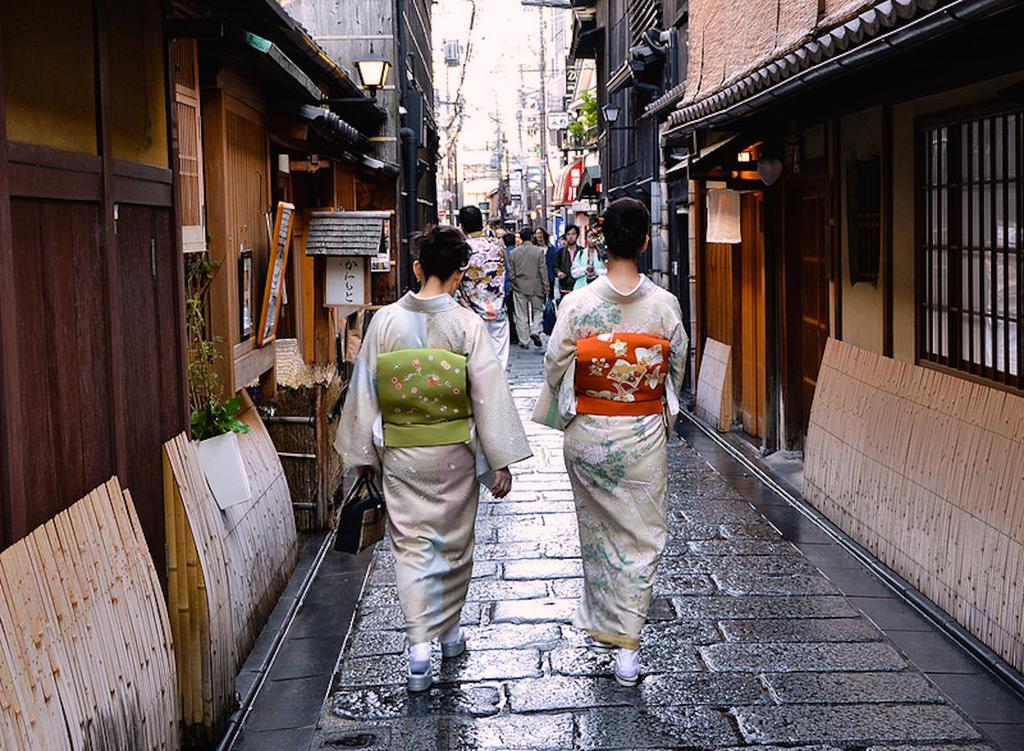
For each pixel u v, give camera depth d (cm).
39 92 382
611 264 562
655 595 693
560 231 3888
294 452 849
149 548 483
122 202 470
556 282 2262
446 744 496
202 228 686
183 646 494
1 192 341
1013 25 511
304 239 1192
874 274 845
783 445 1105
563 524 873
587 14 2791
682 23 1590
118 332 453
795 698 536
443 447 554
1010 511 566
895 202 788
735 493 963
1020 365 603
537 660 591
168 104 544
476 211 1064
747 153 1184
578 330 561
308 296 1211
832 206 923
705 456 1138
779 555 776
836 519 838
